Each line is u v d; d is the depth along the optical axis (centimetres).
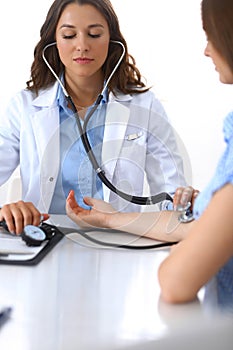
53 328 95
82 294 109
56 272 121
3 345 90
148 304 105
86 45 170
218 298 108
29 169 187
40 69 188
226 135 112
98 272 122
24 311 101
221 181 103
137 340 93
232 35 100
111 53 184
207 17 103
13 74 292
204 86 305
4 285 113
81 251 135
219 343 99
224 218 99
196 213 119
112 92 185
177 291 104
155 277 120
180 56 303
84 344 91
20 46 290
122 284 115
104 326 97
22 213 145
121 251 136
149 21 300
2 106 291
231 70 105
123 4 298
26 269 122
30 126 186
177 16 298
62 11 174
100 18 173
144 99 189
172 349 96
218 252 101
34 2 285
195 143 309
